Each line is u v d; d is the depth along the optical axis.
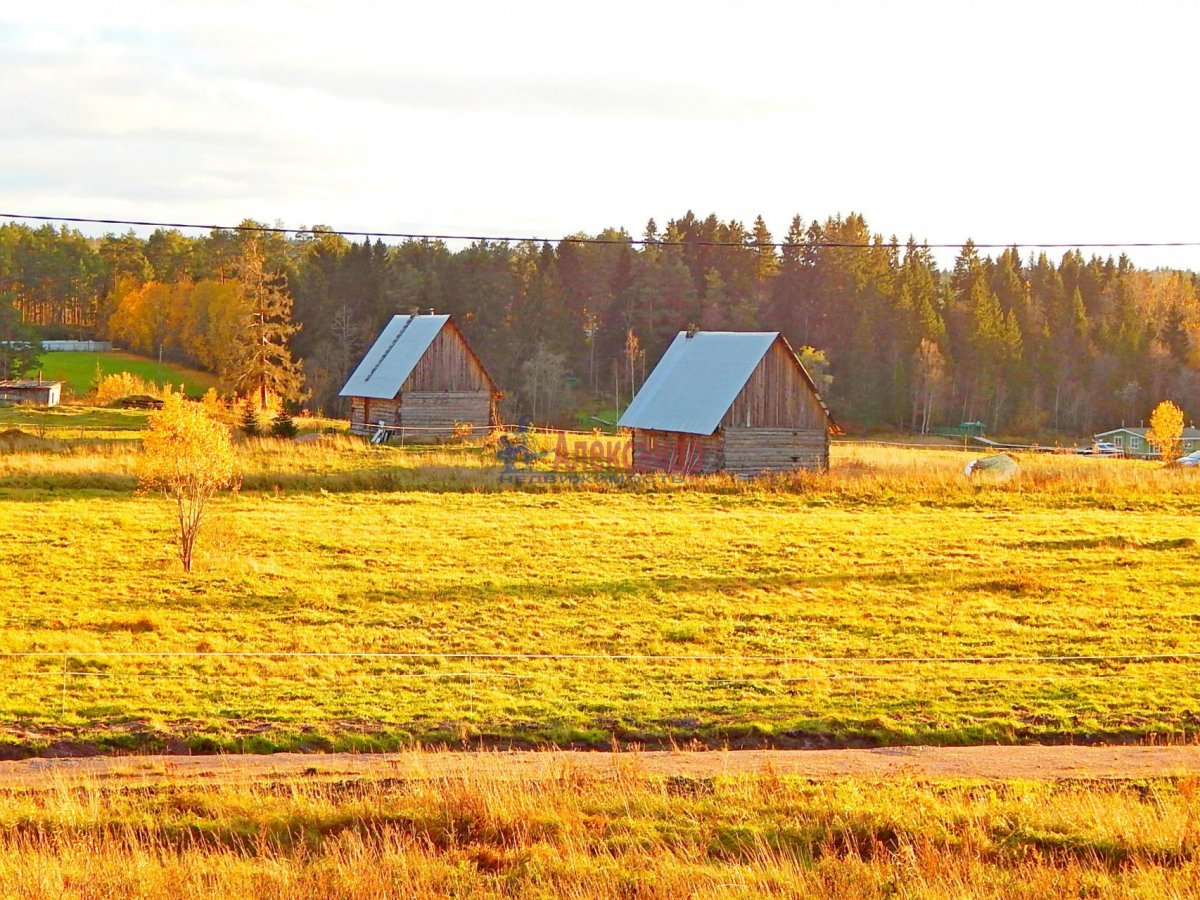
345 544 63.97
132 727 35.03
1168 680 41.09
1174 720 36.84
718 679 40.91
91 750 33.53
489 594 53.41
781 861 23.50
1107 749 34.25
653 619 49.59
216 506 75.12
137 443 106.00
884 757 33.09
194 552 60.31
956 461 114.62
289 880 22.66
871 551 64.50
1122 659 43.72
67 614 48.12
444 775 29.03
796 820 26.17
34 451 98.19
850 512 79.44
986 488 88.00
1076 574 58.88
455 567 59.06
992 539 68.31
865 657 43.97
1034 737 35.59
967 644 45.91
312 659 42.50
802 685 40.16
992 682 40.75
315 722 35.75
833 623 49.19
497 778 28.91
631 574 58.03
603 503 80.94
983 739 35.41
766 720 36.50
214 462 58.38
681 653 44.47
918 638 46.81
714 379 105.12
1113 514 78.69
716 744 34.97
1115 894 22.25
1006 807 27.02
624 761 30.69
